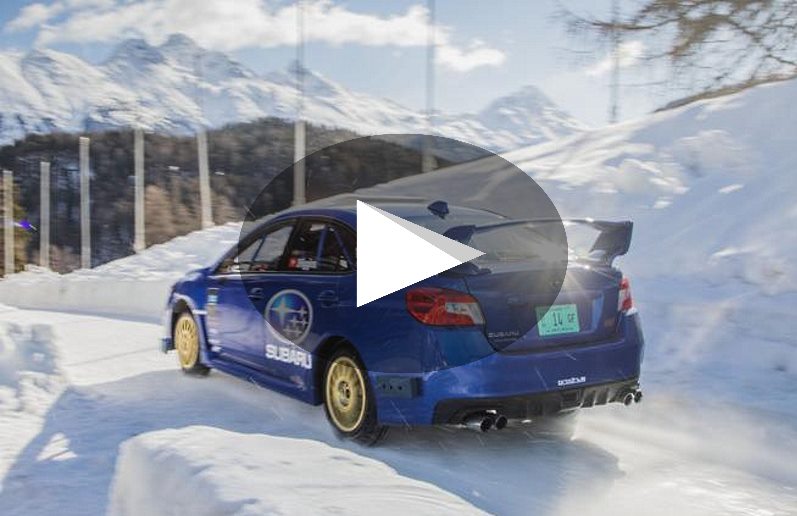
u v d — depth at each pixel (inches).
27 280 819.4
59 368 267.0
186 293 265.9
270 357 217.0
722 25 593.9
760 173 408.5
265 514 103.3
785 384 218.7
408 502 112.4
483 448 185.5
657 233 373.4
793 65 593.6
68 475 170.4
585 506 151.3
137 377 276.8
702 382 225.9
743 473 168.2
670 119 581.3
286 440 141.4
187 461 127.6
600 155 558.6
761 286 274.2
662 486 161.2
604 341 181.8
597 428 199.3
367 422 181.8
